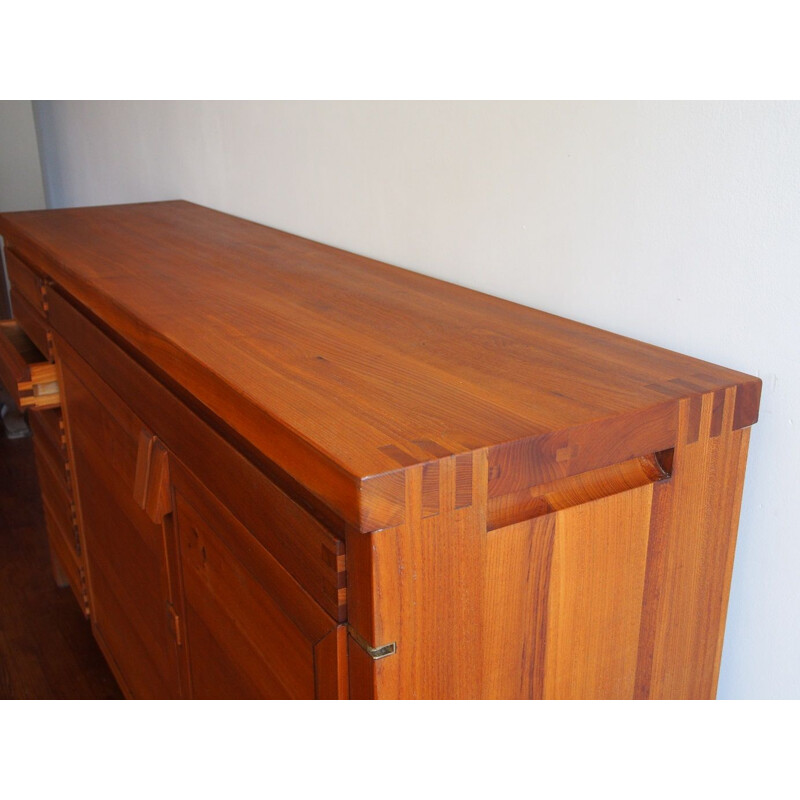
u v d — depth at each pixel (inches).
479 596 27.6
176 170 78.6
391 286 45.7
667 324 35.5
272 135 61.2
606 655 31.9
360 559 25.7
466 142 44.0
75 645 71.7
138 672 53.6
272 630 32.2
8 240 65.9
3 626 74.1
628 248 36.5
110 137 94.4
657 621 32.9
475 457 25.7
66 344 54.6
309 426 27.1
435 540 25.9
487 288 44.6
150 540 45.5
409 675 26.9
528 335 37.1
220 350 34.6
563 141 38.4
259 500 31.4
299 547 28.9
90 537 59.1
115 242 56.5
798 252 30.1
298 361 33.4
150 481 41.6
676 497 31.4
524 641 29.4
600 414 28.3
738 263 32.3
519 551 28.0
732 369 33.1
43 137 122.0
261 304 41.6
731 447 32.1
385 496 24.4
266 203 64.1
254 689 34.9
